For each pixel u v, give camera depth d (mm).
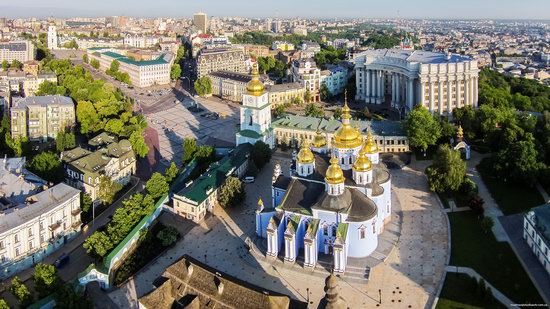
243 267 175375
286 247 174250
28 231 179000
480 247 181750
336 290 109938
